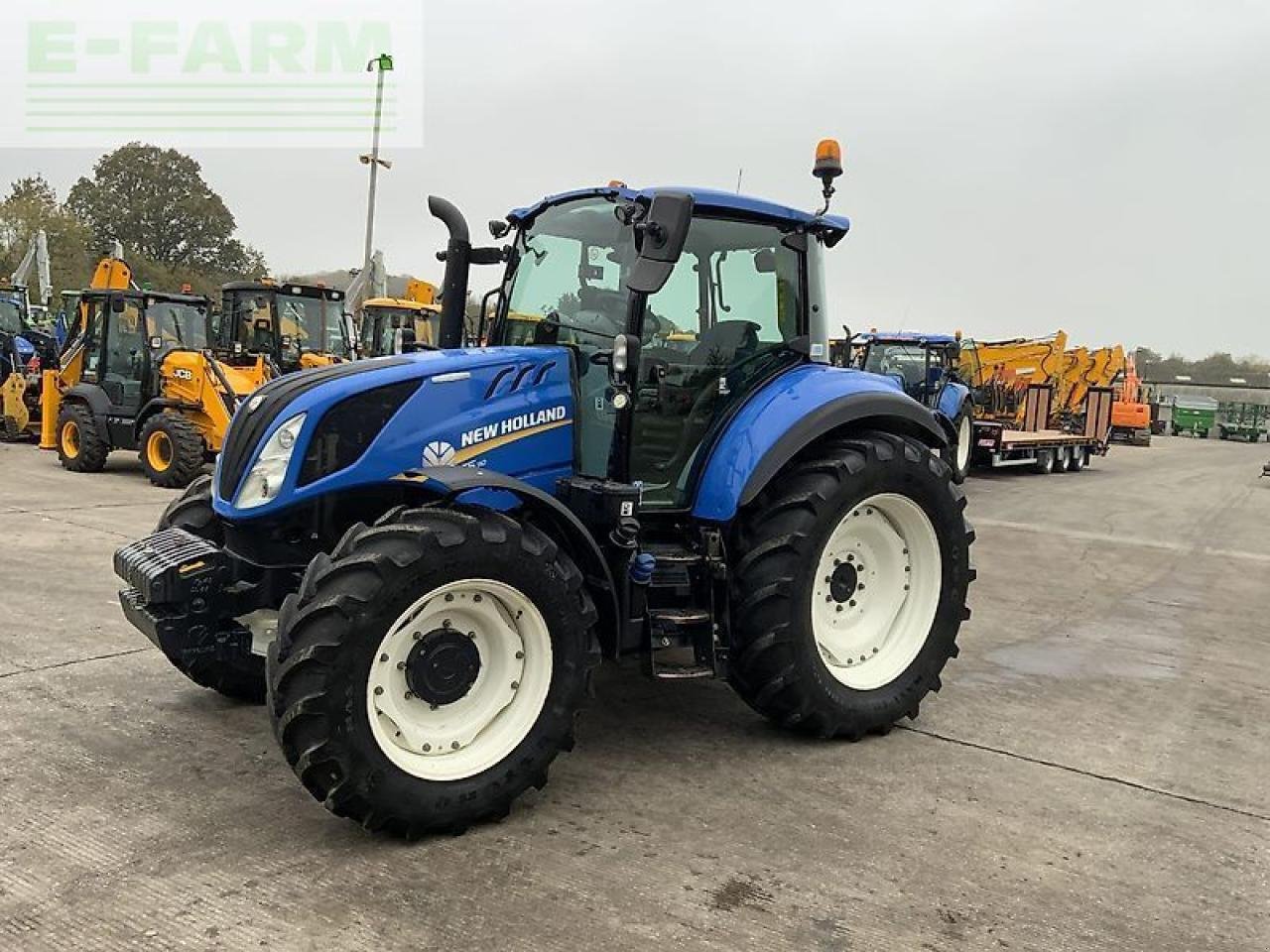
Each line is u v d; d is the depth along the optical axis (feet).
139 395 37.86
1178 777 12.53
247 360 40.19
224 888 9.02
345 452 10.97
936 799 11.58
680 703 14.74
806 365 14.57
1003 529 35.70
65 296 59.88
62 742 12.31
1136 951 8.55
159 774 11.49
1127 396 105.81
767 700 12.85
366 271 63.41
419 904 8.84
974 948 8.49
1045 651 18.69
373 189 72.02
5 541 24.27
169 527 13.42
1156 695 16.05
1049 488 52.42
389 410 11.16
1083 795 11.87
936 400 50.96
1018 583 25.46
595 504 11.73
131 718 13.17
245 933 8.29
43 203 162.71
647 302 12.71
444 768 10.14
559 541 11.77
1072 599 23.70
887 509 13.89
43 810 10.46
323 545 11.82
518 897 9.02
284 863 9.52
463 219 14.76
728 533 13.12
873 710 13.32
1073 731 14.19
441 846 10.01
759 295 14.01
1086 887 9.64
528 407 12.10
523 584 10.44
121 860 9.47
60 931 8.23
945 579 14.26
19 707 13.42
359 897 8.92
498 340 14.02
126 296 38.45
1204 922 9.07
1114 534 35.42
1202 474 67.05
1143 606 23.17
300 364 43.55
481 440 11.71
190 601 11.82
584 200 13.28
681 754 12.74
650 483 12.91
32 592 19.43
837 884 9.48
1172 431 144.15
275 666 9.53
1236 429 135.85
